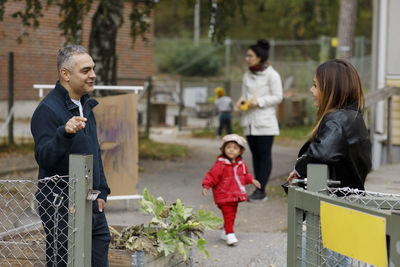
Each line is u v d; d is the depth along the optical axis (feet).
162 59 143.95
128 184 20.85
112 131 20.56
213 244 17.65
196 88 70.90
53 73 56.03
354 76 10.05
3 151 39.06
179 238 12.62
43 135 9.77
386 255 6.55
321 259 8.16
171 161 36.91
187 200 24.26
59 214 9.45
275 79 23.67
